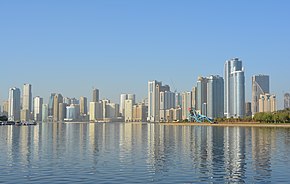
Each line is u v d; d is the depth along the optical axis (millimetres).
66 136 177250
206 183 56094
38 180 58000
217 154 91938
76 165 72250
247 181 57500
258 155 89562
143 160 79688
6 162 76375
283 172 64625
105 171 65438
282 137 157250
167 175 61938
